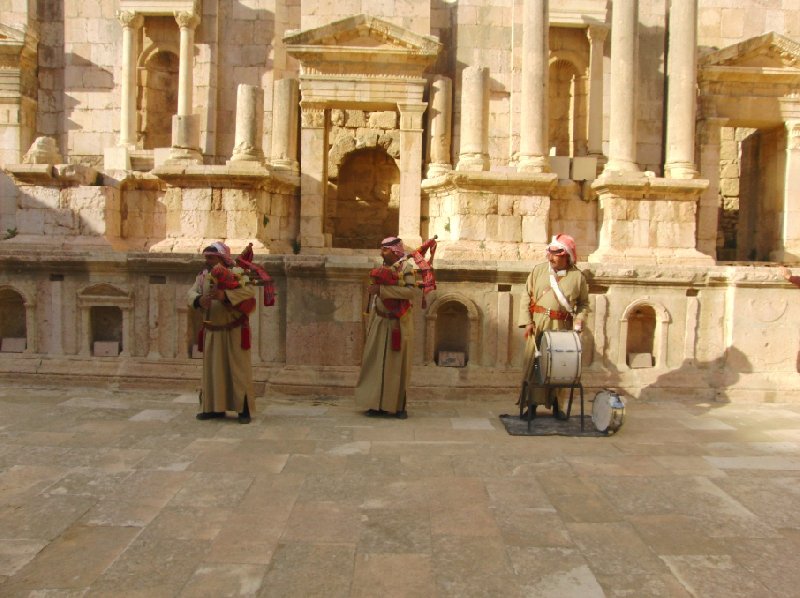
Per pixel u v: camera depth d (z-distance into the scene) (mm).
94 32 17781
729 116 17422
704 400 8539
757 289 8602
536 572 3893
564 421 7289
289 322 8539
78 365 8883
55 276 9016
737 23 17625
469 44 17156
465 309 8797
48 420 7121
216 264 7145
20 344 9125
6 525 4453
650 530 4477
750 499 5055
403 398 7461
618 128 15328
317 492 5098
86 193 15742
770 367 8664
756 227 19375
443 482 5355
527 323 7410
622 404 6727
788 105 17422
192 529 4418
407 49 16203
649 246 15258
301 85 16406
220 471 5543
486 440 6582
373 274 7434
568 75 18062
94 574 3816
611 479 5473
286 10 17516
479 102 15016
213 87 17281
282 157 16719
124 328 8938
